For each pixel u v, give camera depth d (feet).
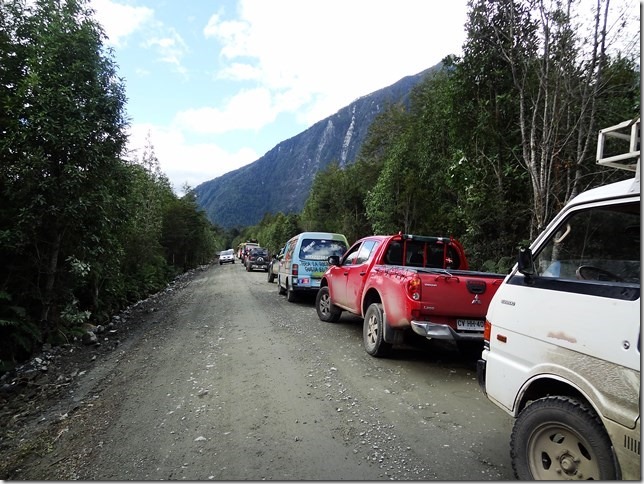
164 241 85.56
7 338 22.35
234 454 11.69
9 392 18.12
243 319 33.37
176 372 19.63
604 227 9.27
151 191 59.41
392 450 11.83
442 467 10.91
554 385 9.62
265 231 234.17
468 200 35.32
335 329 28.99
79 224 25.58
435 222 51.01
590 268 9.31
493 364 11.14
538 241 10.76
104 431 13.52
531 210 29.96
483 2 32.37
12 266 23.89
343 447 12.03
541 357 9.50
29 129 22.53
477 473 10.61
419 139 55.11
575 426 8.30
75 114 24.52
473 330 18.39
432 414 14.43
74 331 26.86
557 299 9.30
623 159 8.75
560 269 9.91
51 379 19.57
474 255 36.32
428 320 18.07
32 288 24.88
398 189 54.39
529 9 29.84
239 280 75.92
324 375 18.74
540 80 27.12
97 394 17.08
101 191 26.23
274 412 14.62
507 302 10.95
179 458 11.57
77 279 27.48
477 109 34.83
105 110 26.30
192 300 47.42
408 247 23.99
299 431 13.10
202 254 141.18
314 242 41.78
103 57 26.99
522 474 9.34
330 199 113.60
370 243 25.66
